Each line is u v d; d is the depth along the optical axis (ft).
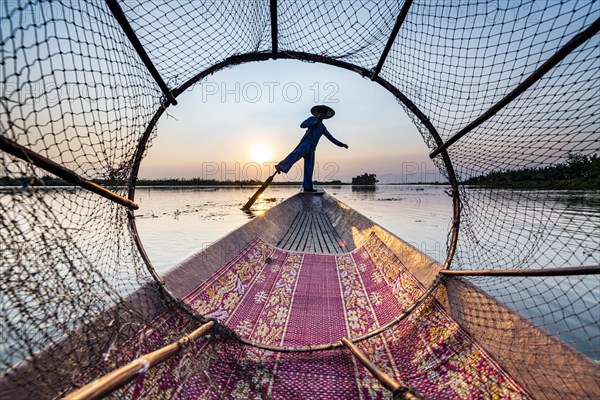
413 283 7.80
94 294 4.10
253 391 5.10
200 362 4.91
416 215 36.04
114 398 3.64
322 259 12.03
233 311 7.69
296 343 6.77
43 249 3.45
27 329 3.18
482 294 5.49
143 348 4.74
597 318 8.56
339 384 5.35
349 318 7.84
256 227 13.71
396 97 7.34
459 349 5.24
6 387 2.86
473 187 6.71
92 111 4.10
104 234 5.01
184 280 7.25
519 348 4.36
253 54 7.32
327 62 7.64
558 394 3.67
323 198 29.48
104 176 4.71
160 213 39.14
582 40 3.46
